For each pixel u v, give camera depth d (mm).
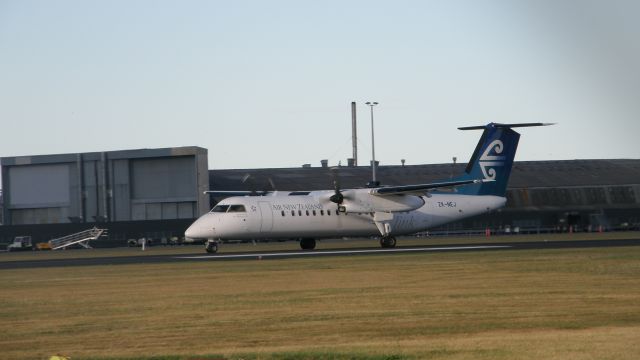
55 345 67875
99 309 88812
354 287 104438
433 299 90375
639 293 91875
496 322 73812
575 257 148375
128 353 63844
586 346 61125
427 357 58844
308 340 67562
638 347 60406
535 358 57688
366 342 65875
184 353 63375
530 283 104250
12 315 85438
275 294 98625
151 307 89375
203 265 152000
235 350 63969
